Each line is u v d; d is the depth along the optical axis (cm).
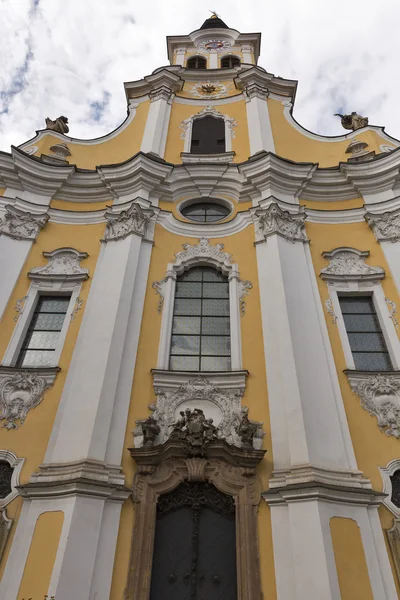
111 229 1198
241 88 1764
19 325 1025
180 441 794
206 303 1099
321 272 1121
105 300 1023
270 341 965
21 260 1129
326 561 664
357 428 859
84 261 1152
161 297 1073
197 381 912
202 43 2253
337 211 1272
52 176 1303
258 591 683
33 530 718
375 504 758
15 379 912
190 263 1156
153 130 1523
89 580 668
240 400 891
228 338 1029
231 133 1566
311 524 699
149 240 1167
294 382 866
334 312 1049
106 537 716
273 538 722
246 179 1313
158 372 915
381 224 1203
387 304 1057
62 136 1538
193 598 704
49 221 1240
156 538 752
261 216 1202
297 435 802
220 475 784
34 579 667
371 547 709
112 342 928
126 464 798
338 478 765
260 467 796
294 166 1315
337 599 637
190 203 1338
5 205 1210
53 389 905
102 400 845
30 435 846
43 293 1099
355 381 920
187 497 784
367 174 1296
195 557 735
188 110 1678
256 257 1142
